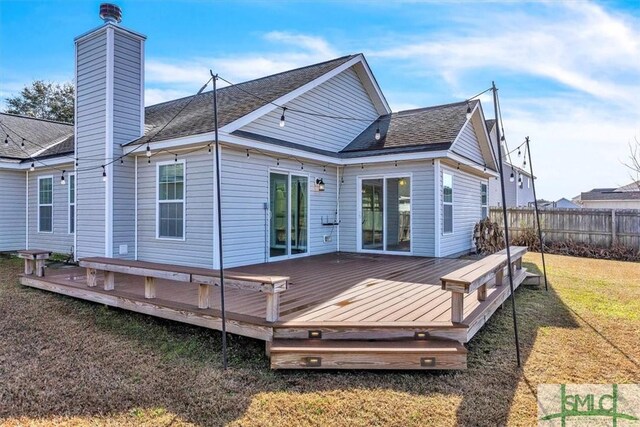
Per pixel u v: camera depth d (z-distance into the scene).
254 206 7.32
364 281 5.68
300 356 3.29
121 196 7.49
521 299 5.92
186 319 4.13
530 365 3.49
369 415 2.71
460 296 3.53
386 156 8.48
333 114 9.62
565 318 4.91
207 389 3.07
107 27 7.35
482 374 3.31
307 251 8.75
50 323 4.77
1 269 8.28
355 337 3.52
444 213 8.86
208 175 6.66
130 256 7.61
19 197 10.91
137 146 7.18
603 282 7.29
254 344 3.91
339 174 9.72
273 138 7.68
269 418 2.68
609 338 4.19
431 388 3.07
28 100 24.73
